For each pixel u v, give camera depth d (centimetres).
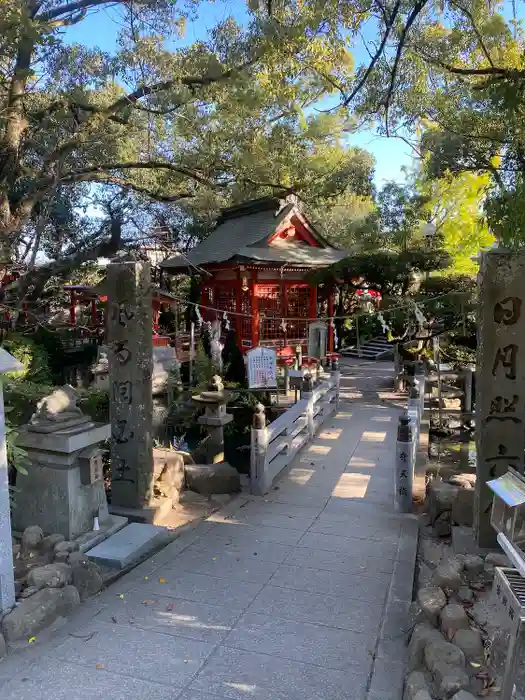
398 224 1673
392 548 551
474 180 1644
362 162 1370
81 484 540
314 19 651
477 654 326
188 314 2148
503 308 492
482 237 1636
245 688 329
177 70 913
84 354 1566
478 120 717
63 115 954
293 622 409
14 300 1020
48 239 1416
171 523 630
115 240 1035
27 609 391
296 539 575
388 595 449
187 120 954
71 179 1040
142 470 631
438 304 1300
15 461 473
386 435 1054
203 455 995
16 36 707
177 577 484
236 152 1016
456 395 1295
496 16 618
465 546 517
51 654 364
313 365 1644
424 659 334
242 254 1678
